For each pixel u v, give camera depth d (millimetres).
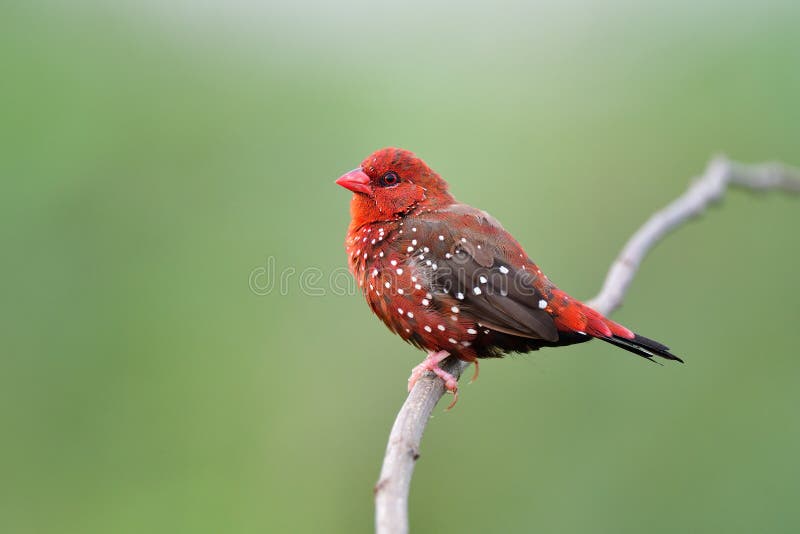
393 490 5020
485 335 7723
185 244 11922
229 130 12508
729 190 11969
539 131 13461
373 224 8148
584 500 10844
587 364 11469
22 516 10945
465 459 11273
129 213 11898
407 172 8141
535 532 10828
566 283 12359
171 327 11602
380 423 11305
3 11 12023
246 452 11430
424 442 11414
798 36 13336
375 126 12984
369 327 11641
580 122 13578
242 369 11602
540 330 7398
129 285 11641
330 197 12414
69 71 12102
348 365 11602
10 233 11383
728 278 12625
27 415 11086
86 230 11719
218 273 11898
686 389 11609
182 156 12219
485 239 7797
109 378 11391
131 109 12211
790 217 12891
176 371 11508
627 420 11250
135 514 11195
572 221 12812
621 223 12914
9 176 11523
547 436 11211
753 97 13344
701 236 12836
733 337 12188
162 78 12477
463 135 13250
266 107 12742
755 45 13539
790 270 12695
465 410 11414
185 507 11227
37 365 11195
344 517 11227
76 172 11773
